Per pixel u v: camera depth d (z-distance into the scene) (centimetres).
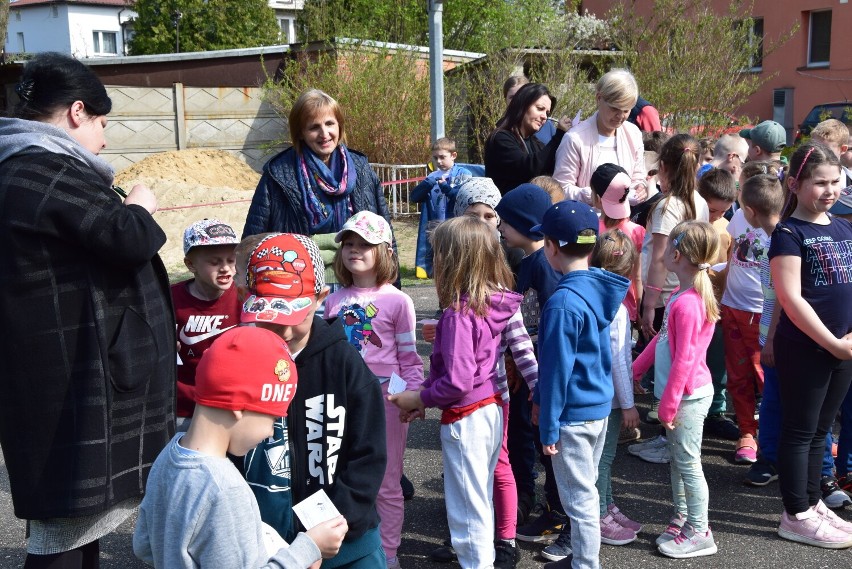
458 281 323
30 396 262
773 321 400
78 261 266
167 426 288
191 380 372
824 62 2356
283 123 1956
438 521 410
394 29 2716
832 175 365
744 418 476
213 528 188
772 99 2428
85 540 271
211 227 362
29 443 263
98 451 264
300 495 245
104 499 265
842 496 416
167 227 1352
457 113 1645
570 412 331
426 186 961
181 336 369
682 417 371
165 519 192
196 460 191
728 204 530
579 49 1634
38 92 274
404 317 367
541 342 328
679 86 1429
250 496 195
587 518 334
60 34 4781
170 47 3525
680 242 373
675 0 1477
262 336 198
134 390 275
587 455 334
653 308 503
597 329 330
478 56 1912
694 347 365
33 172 262
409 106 1631
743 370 473
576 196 529
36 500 262
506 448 365
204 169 1791
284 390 196
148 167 1736
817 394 373
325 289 252
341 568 250
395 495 350
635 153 558
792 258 367
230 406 190
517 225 398
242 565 190
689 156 492
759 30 2439
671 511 418
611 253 382
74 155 274
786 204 389
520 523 400
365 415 251
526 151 537
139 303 279
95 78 285
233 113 1928
